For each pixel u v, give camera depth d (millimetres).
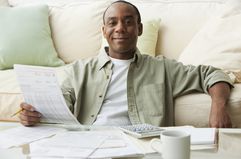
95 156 840
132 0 2383
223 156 880
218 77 1464
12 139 1014
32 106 1179
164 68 1564
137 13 1598
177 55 2111
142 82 1517
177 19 2162
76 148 898
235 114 1411
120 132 1060
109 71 1533
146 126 1081
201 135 996
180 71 1561
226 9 1902
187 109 1485
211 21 1933
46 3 2533
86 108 1510
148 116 1449
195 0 2240
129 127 1076
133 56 1577
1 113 1674
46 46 2258
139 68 1546
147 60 1585
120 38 1512
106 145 923
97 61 1584
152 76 1538
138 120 1436
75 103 1497
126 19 1530
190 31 2115
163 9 2232
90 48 2277
